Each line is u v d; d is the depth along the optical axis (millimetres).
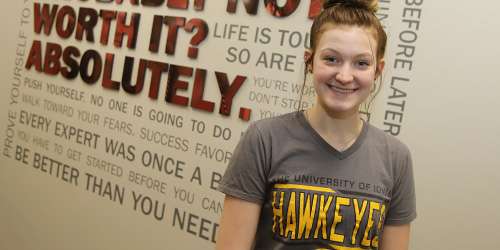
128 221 1994
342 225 804
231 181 851
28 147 2355
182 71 1811
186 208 1822
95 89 2086
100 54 2062
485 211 1275
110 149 2047
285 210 808
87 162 2125
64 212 2211
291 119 874
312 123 864
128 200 1993
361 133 874
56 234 2242
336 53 798
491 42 1262
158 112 1896
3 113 2441
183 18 1820
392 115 1405
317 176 821
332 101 811
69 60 2148
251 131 864
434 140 1345
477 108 1281
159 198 1898
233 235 846
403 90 1390
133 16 1950
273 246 831
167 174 1874
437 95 1339
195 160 1797
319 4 1509
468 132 1294
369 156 854
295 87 1556
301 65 1544
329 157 834
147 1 1922
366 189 822
